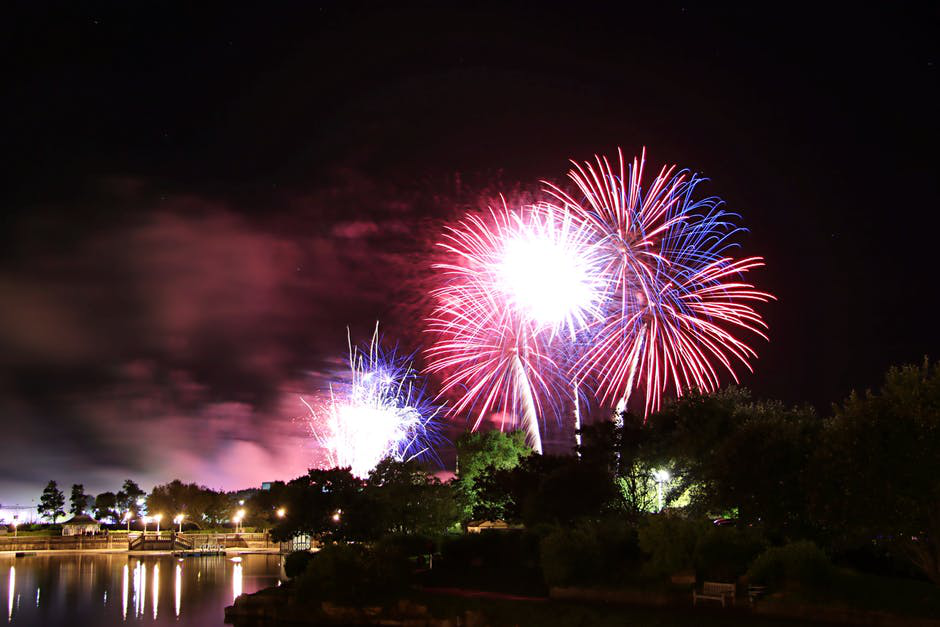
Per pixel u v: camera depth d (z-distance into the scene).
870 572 45.16
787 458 45.03
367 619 49.94
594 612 42.34
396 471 80.00
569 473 62.16
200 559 126.44
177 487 185.62
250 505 171.38
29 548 144.38
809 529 45.44
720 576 42.84
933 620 33.94
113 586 87.19
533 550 58.72
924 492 37.44
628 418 66.00
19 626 61.72
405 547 66.38
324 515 77.31
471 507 90.19
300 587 54.28
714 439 54.66
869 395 41.28
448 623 46.12
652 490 64.38
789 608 37.62
